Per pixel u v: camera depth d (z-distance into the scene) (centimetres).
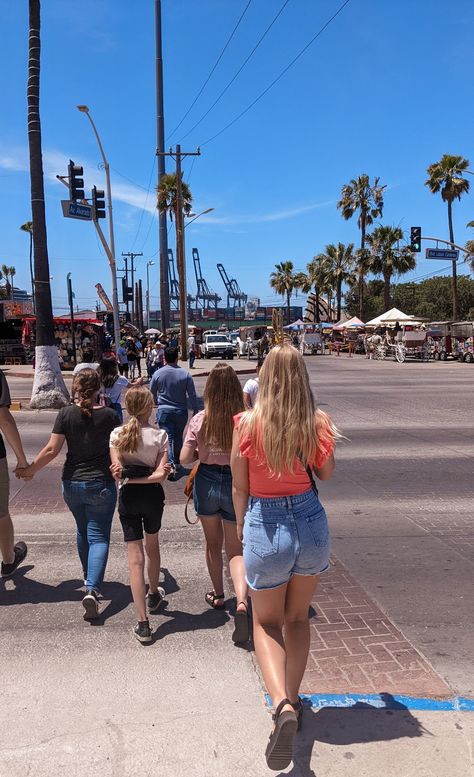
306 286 6950
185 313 3741
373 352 4141
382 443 1076
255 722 309
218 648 385
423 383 2239
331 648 382
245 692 337
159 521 419
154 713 317
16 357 3591
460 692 335
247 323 13862
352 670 356
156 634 404
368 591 468
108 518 446
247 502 293
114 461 408
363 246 5519
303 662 294
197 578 496
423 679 347
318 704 323
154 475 405
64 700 330
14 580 494
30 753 287
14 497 741
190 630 409
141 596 396
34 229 1570
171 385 843
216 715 315
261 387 281
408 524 631
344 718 312
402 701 326
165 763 280
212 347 4422
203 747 291
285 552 273
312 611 434
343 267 6347
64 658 373
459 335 3841
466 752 287
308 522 278
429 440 1105
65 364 3136
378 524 631
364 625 413
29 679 351
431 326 3962
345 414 1440
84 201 1939
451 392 1920
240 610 374
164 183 4106
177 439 852
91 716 315
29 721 312
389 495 742
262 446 274
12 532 494
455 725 306
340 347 5147
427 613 431
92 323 3256
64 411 444
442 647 383
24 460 473
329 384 2212
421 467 891
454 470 872
